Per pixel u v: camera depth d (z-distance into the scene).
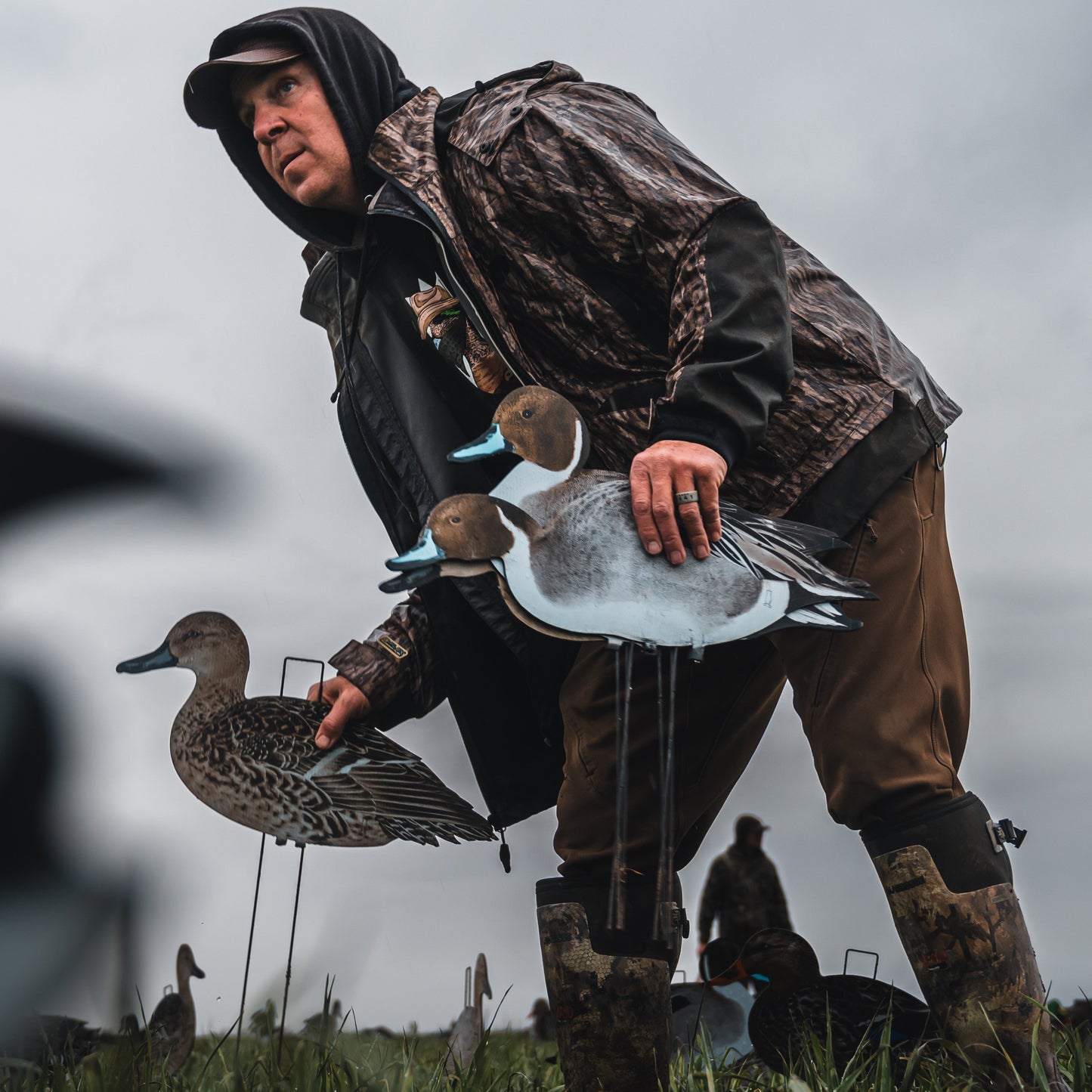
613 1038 2.01
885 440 2.00
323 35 2.32
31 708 0.46
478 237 2.13
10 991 0.46
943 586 2.06
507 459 2.35
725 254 1.92
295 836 2.18
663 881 1.78
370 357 2.46
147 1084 1.83
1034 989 1.81
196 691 2.23
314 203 2.37
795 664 2.00
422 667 2.45
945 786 1.88
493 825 2.48
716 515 1.80
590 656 2.21
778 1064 2.30
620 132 2.06
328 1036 2.03
